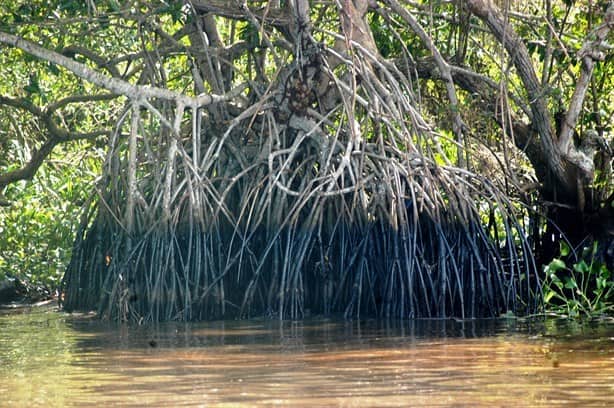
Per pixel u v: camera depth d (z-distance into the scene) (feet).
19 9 53.26
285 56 55.77
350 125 51.49
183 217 51.03
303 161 53.21
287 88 53.67
